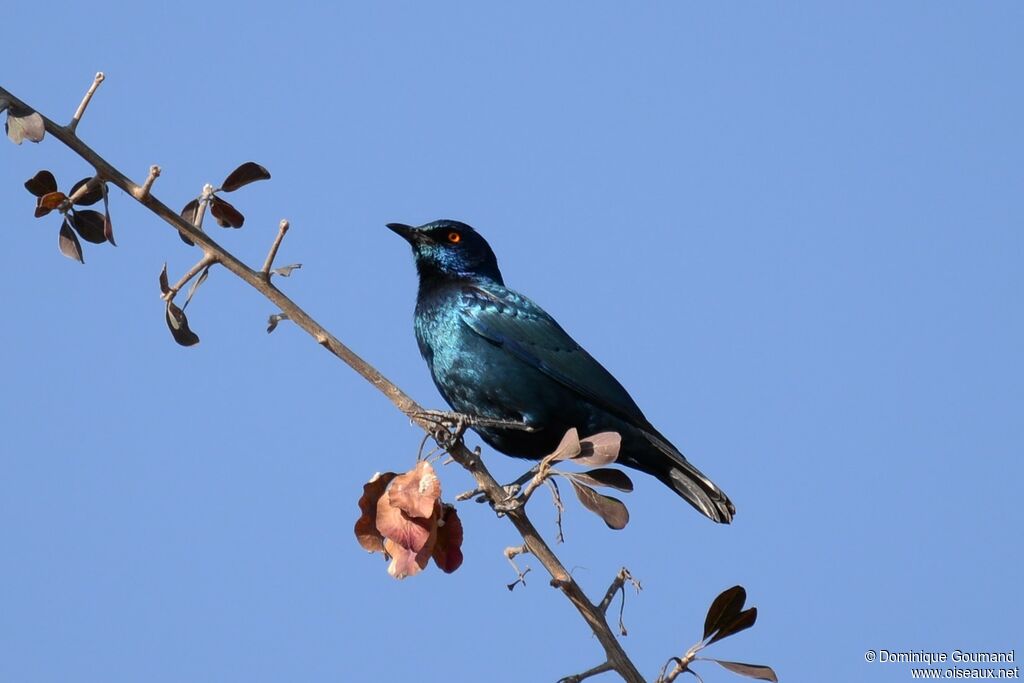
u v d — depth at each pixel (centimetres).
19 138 959
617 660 939
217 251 991
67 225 1019
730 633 932
